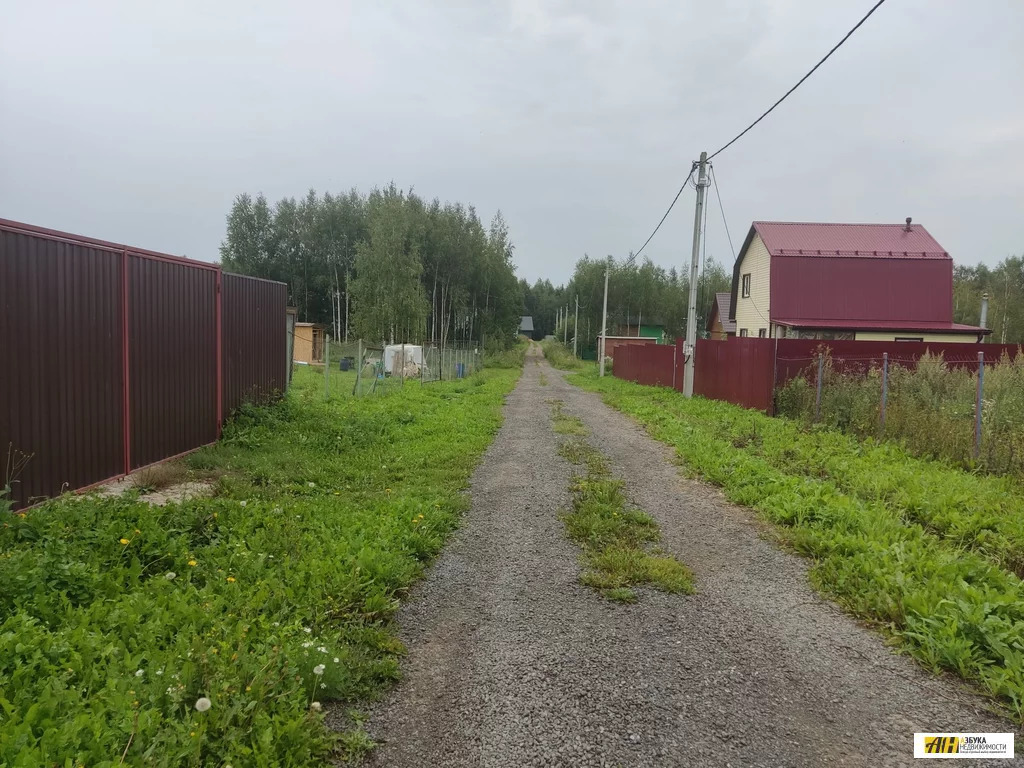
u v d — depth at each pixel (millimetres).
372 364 23484
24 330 5301
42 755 2168
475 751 2627
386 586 4156
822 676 3260
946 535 5188
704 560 4961
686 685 3150
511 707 2939
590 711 2914
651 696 3045
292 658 2994
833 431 10258
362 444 9109
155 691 2654
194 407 8328
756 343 14461
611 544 5242
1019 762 2604
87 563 3881
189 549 4531
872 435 9633
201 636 3191
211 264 8781
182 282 7996
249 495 6125
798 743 2713
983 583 4098
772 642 3621
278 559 4387
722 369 16750
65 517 4625
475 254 42969
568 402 17812
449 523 5707
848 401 10766
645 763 2561
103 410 6375
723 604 4145
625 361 30312
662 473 8039
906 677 3256
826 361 12781
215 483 6840
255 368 10391
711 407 14867
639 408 14977
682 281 60062
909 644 3551
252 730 2518
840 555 4820
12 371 5172
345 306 46125
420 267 34219
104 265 6383
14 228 5168
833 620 3920
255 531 4957
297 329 36094
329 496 6266
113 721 2436
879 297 23234
